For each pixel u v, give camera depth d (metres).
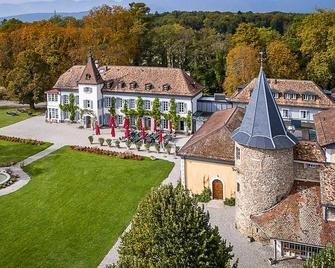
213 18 186.38
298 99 85.19
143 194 58.22
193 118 87.75
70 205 55.53
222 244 33.47
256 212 43.88
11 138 84.44
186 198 32.88
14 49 122.88
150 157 73.50
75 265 42.16
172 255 31.02
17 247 45.62
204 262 31.39
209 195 54.25
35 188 61.16
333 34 101.75
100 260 42.88
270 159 42.44
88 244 45.97
